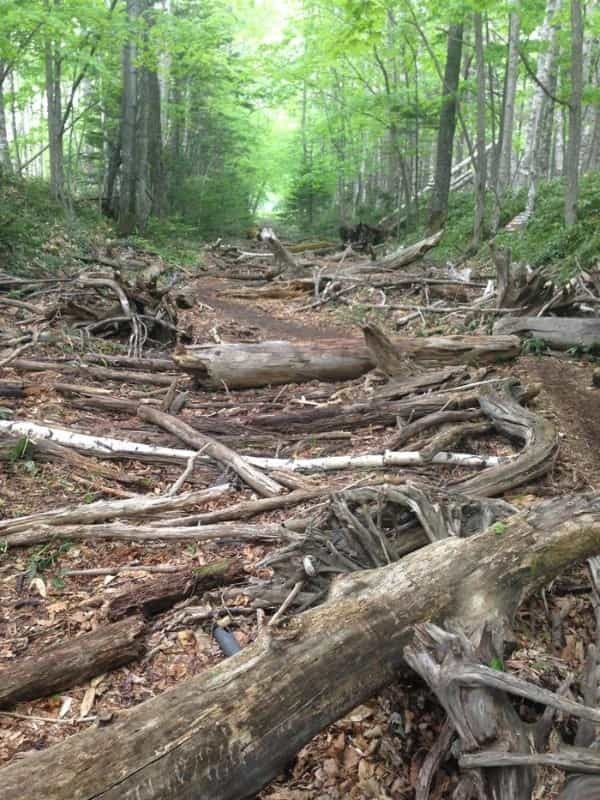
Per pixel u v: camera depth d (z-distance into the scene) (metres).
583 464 4.98
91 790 1.90
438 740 2.41
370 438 5.43
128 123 18.91
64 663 2.78
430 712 2.71
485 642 2.46
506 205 18.94
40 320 8.02
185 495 4.32
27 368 6.49
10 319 8.27
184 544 3.87
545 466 4.65
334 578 3.12
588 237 12.20
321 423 5.59
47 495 4.38
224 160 32.72
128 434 5.27
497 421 5.33
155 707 2.18
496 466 4.61
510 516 3.26
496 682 2.17
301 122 36.38
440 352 7.18
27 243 11.73
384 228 22.91
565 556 2.95
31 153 34.22
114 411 5.77
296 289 12.69
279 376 6.64
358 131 26.56
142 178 19.34
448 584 2.72
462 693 2.23
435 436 5.14
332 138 28.78
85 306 8.29
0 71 15.71
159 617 3.25
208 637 3.10
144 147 19.25
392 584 2.73
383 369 6.48
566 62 16.31
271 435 5.42
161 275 13.33
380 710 2.72
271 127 44.22
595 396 6.43
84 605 3.28
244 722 2.15
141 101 19.11
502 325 8.31
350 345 6.88
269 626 2.50
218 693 2.23
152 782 1.95
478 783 2.08
